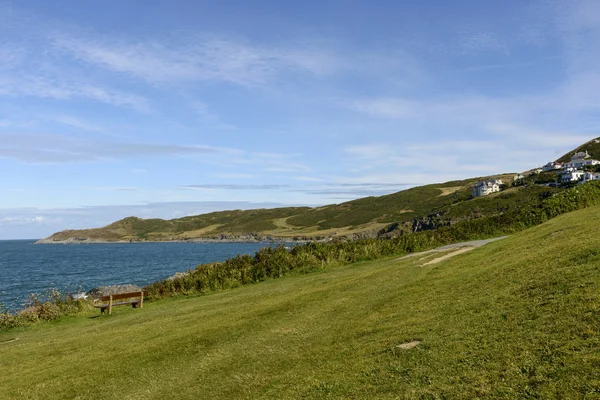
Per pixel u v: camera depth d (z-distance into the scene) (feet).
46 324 75.20
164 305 82.17
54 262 331.57
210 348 43.16
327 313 46.93
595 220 56.65
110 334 57.93
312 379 28.55
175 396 32.32
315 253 101.14
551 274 34.22
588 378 18.58
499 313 29.84
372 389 24.31
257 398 28.07
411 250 99.14
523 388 19.38
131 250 552.00
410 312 38.17
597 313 24.17
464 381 21.79
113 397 35.06
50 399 36.42
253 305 61.57
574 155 542.98
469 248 74.84
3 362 50.42
